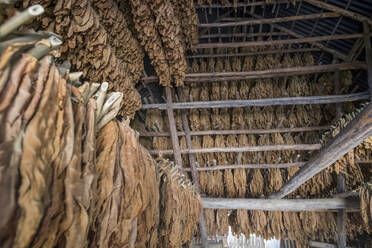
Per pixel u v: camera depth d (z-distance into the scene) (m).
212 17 6.95
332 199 8.19
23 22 1.05
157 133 8.09
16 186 0.89
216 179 9.17
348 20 6.10
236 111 8.20
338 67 6.39
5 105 0.95
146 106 6.99
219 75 6.91
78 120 1.38
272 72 6.75
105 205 1.59
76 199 1.19
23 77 1.04
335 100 6.39
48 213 1.02
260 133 8.45
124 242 1.81
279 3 6.45
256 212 9.77
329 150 4.86
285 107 8.17
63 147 1.17
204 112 8.24
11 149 0.90
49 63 1.18
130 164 1.91
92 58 3.20
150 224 2.59
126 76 4.48
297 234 9.64
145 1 3.65
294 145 7.73
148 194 2.43
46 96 1.10
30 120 1.02
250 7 6.83
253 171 9.31
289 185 7.22
